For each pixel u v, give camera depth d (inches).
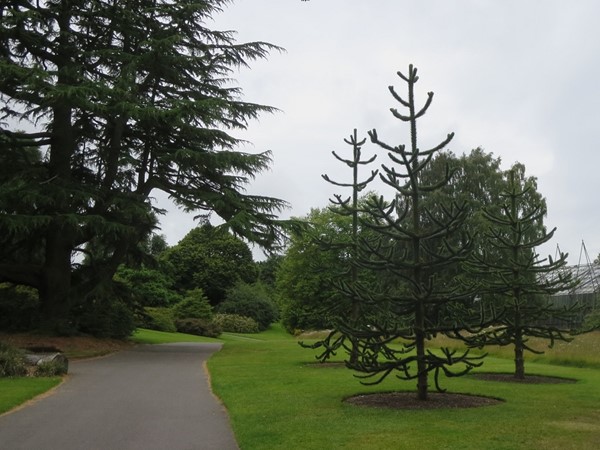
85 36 930.1
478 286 432.8
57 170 912.9
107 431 329.7
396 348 930.1
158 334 1427.2
